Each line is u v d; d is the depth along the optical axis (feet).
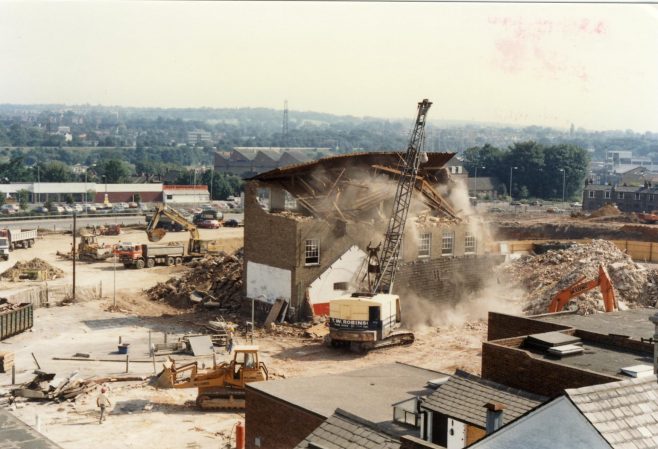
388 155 247.91
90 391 155.02
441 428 86.94
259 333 209.26
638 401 57.62
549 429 57.67
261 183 230.27
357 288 227.81
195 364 147.43
